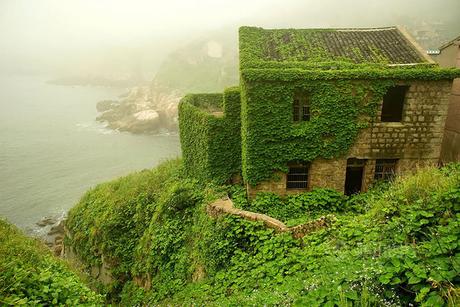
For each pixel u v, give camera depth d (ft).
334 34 64.39
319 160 55.01
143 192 71.61
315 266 27.66
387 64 53.62
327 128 53.26
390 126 53.62
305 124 53.47
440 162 65.77
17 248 36.50
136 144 178.09
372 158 55.01
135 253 62.13
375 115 53.11
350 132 53.52
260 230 39.45
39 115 248.93
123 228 67.10
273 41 62.54
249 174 55.21
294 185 57.82
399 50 58.23
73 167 148.05
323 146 53.88
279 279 28.60
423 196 29.43
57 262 38.91
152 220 61.31
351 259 24.12
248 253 38.24
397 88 57.47
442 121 53.47
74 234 77.51
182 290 43.80
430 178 32.48
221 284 35.22
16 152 166.71
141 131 196.65
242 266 35.58
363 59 55.93
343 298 19.02
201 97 81.82
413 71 50.67
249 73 50.65
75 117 240.94
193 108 69.26
